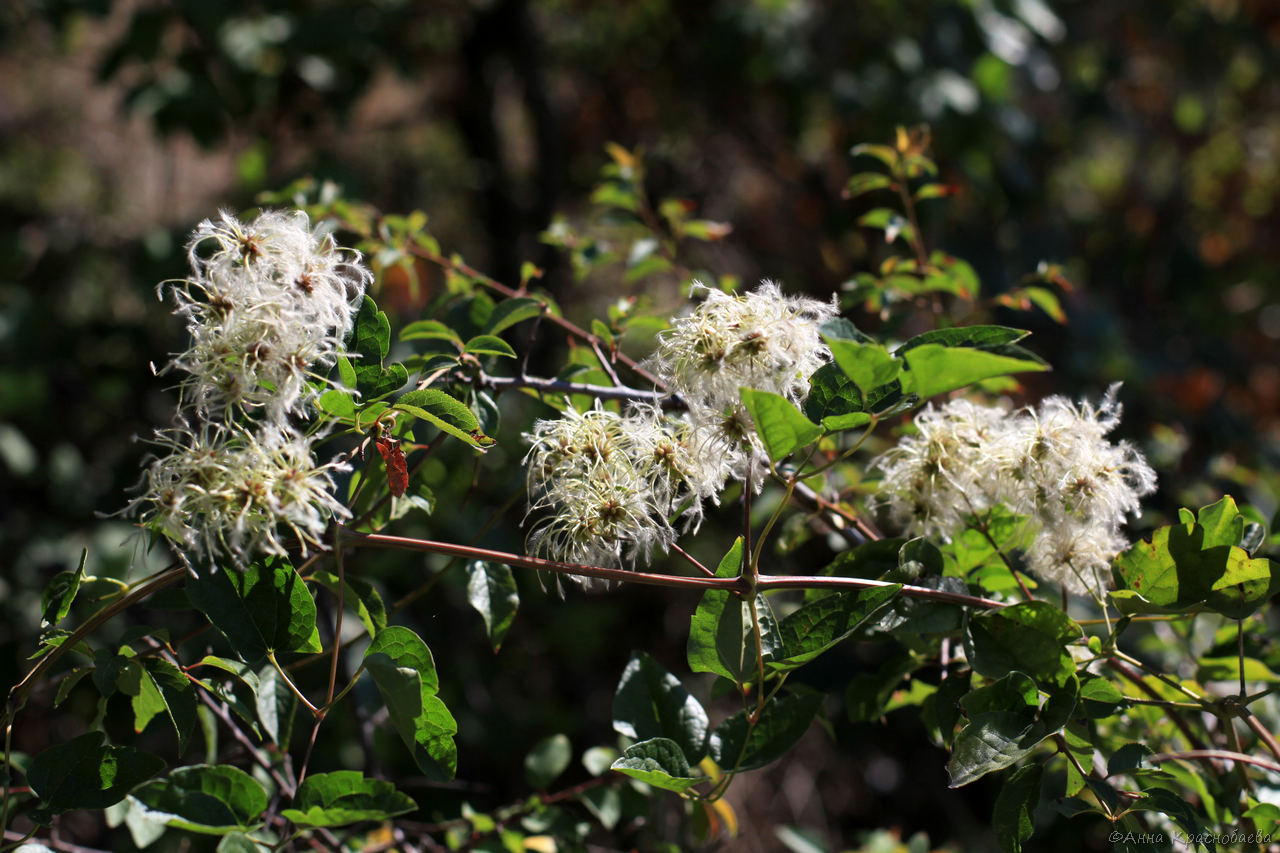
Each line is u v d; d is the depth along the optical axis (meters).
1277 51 2.68
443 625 1.81
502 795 1.81
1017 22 2.17
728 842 1.75
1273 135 2.94
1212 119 2.87
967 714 0.99
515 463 1.61
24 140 2.63
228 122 2.12
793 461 1.12
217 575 0.98
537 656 2.08
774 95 2.27
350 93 2.00
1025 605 1.00
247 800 0.99
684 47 2.46
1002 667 0.99
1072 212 2.74
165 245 1.97
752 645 1.00
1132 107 2.76
